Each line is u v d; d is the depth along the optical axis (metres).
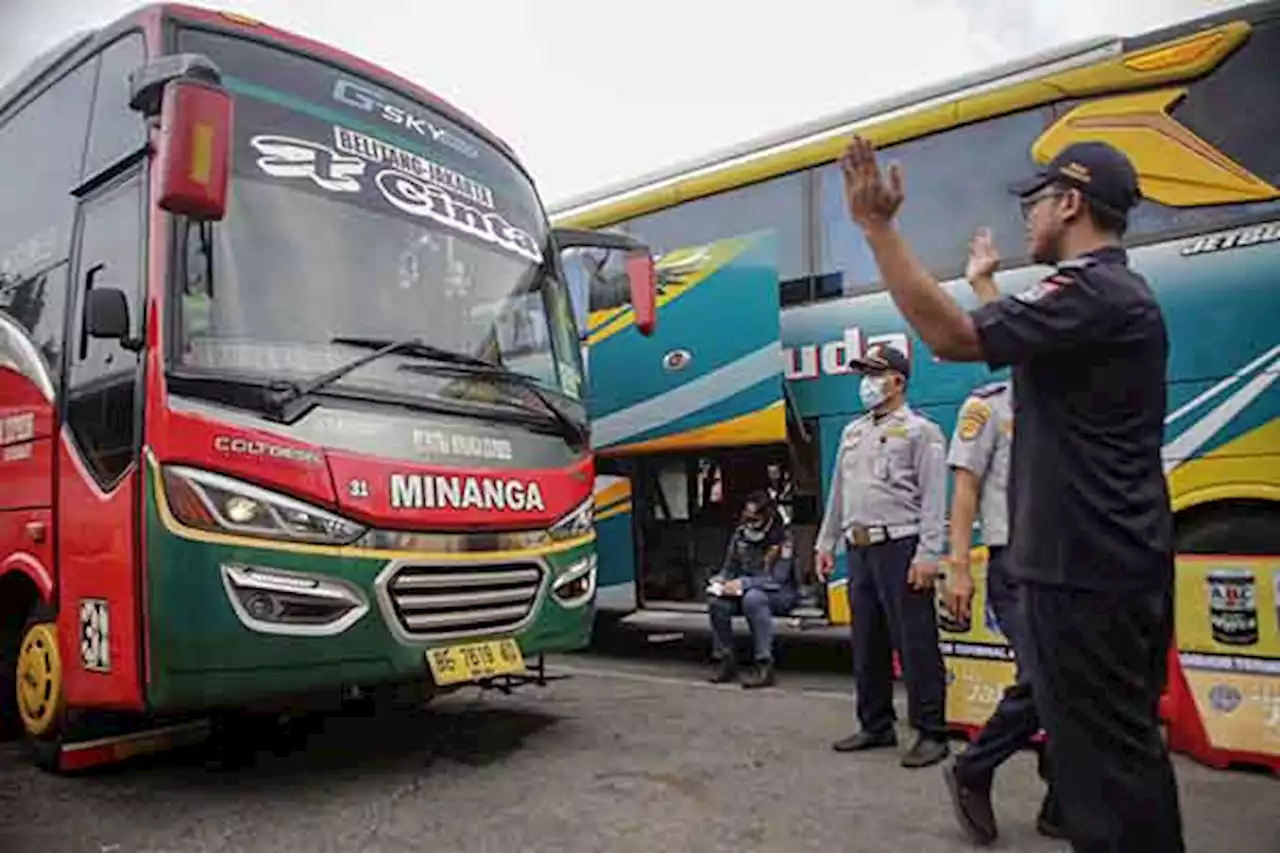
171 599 3.82
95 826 3.94
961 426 4.08
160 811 4.12
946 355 2.31
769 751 4.89
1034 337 2.33
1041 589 2.42
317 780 4.55
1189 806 4.00
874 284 6.79
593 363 8.02
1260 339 5.26
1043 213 2.63
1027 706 3.52
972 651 5.14
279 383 4.10
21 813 4.10
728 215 7.56
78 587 4.29
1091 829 2.34
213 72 3.94
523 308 5.41
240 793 4.36
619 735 5.27
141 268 4.17
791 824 3.85
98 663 4.13
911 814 3.95
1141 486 2.38
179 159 3.74
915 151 6.59
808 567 7.10
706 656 8.18
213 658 3.83
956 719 5.15
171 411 3.90
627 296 7.89
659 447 7.57
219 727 4.94
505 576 4.66
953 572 4.02
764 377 7.05
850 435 5.04
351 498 4.12
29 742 4.88
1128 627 2.34
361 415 4.29
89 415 4.35
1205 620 4.67
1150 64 5.72
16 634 5.18
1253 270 5.32
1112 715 2.34
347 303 4.52
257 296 4.25
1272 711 4.44
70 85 5.13
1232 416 5.30
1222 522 5.35
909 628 4.66
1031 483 2.47
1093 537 2.35
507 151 5.85
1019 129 6.20
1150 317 2.41
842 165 2.31
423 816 4.02
